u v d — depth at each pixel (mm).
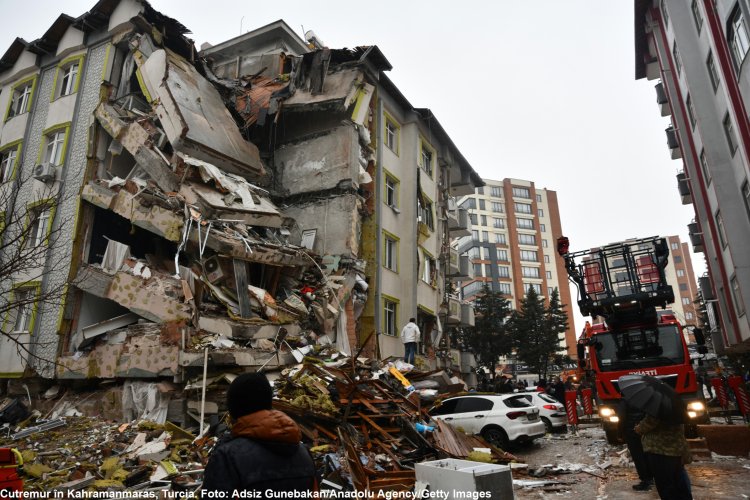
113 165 15914
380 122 20188
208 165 14359
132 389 11438
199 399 10594
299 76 19125
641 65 28250
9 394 14445
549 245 84500
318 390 9508
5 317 15094
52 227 14586
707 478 8031
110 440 9547
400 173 21594
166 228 12492
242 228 13758
